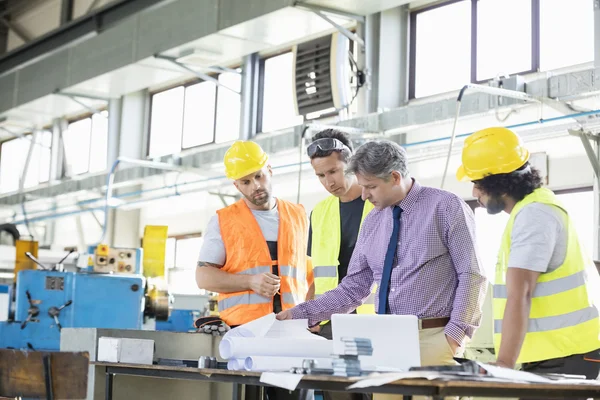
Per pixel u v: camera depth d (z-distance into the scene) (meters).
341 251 3.61
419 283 2.78
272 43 8.26
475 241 2.79
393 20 8.11
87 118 12.77
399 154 2.84
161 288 7.58
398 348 2.35
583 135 6.08
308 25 7.74
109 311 7.04
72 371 2.52
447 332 2.70
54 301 6.87
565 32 6.86
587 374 2.69
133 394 3.50
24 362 2.63
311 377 2.18
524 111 6.83
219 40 8.20
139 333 3.62
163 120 11.55
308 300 3.35
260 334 2.85
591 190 6.54
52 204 12.67
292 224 3.72
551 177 6.78
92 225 12.86
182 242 11.57
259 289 3.41
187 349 3.66
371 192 2.85
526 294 2.62
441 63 7.88
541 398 2.16
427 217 2.80
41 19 12.30
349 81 7.71
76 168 12.86
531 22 7.12
